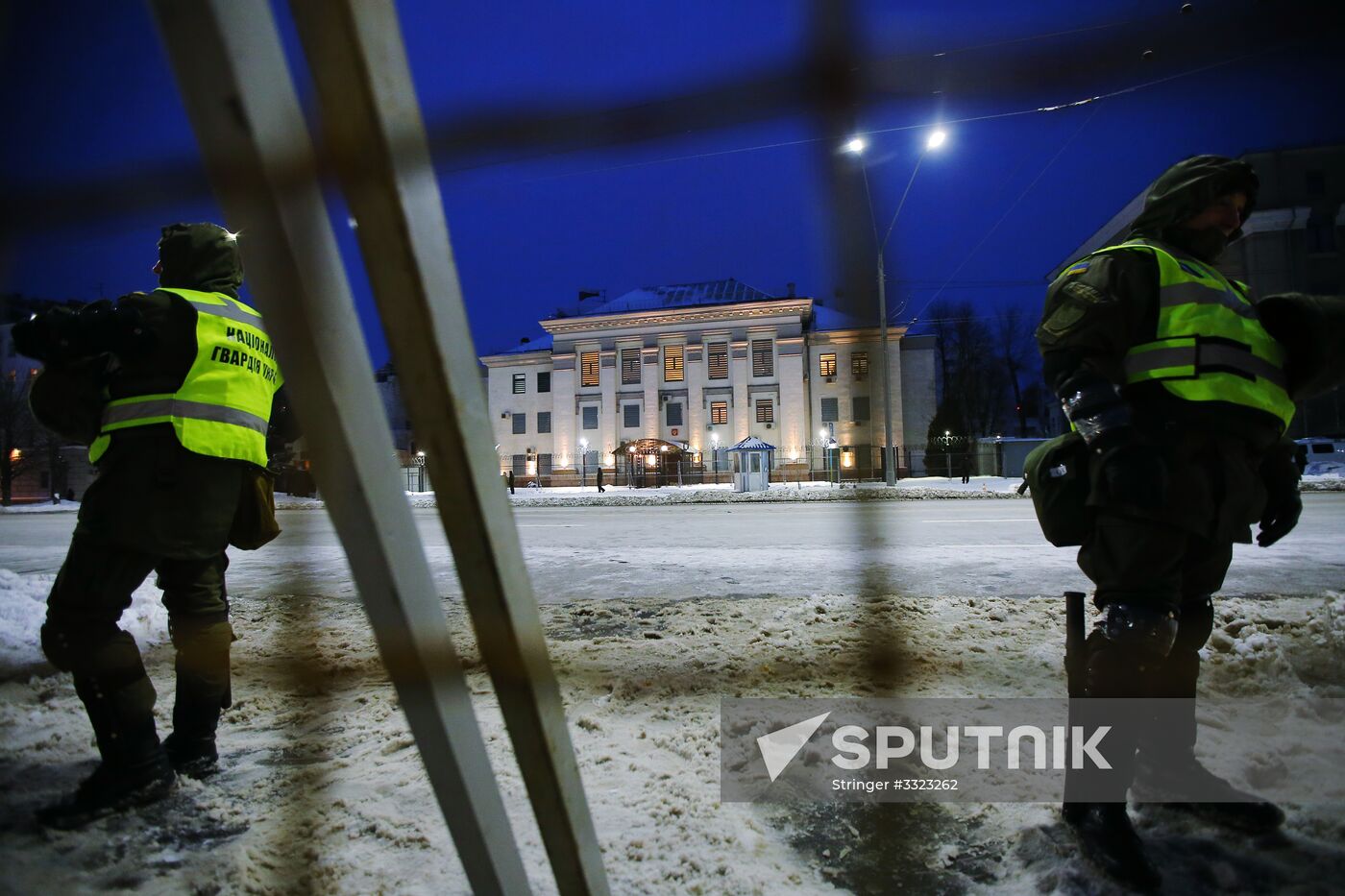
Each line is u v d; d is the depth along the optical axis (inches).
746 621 147.1
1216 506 60.7
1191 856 60.2
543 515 607.8
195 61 18.3
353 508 23.7
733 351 1686.8
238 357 78.9
